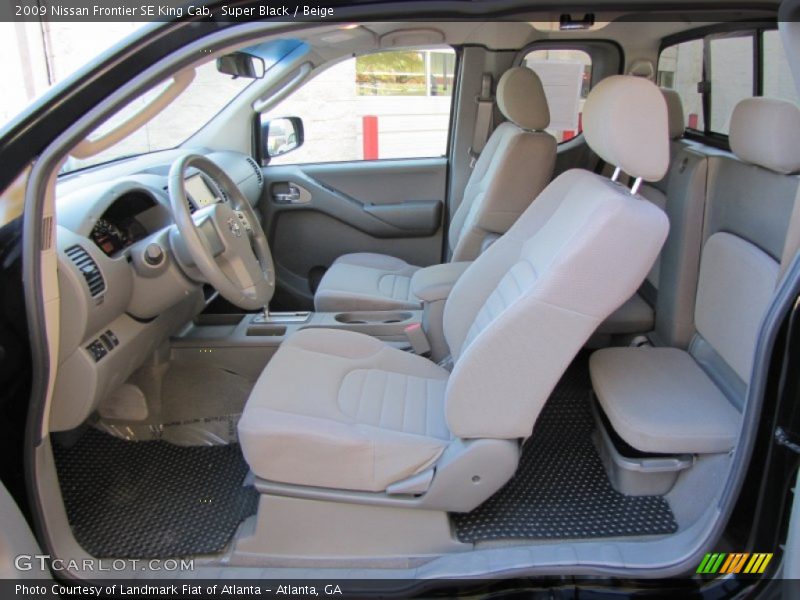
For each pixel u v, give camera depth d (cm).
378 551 158
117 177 229
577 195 150
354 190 340
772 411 119
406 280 295
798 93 112
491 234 279
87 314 165
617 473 179
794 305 112
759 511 128
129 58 120
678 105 249
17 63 416
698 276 203
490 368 137
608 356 195
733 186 185
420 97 334
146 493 189
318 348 195
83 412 172
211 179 228
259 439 147
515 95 266
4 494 130
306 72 303
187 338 236
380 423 162
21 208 125
